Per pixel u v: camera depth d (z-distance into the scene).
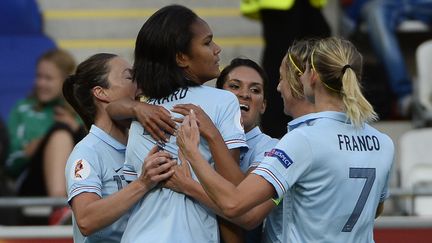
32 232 17.06
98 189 12.73
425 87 25.41
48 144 20.64
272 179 11.69
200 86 12.59
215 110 12.44
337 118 12.13
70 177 12.79
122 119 12.88
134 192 12.20
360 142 12.15
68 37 28.56
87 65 13.30
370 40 27.14
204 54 12.41
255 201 11.64
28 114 22.17
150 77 12.48
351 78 11.93
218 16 28.61
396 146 25.39
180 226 12.18
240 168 12.90
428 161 22.78
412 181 22.17
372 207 12.22
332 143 11.96
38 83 22.17
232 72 13.59
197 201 12.29
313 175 11.90
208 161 12.29
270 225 12.85
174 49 12.37
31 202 18.05
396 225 17.17
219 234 12.60
